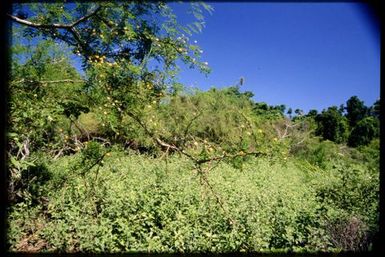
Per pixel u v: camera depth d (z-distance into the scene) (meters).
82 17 4.71
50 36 5.01
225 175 9.35
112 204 5.73
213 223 5.40
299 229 5.79
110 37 4.70
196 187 6.61
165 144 4.48
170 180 7.14
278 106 23.08
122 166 8.30
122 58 4.87
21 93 5.05
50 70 5.28
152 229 5.39
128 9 4.63
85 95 4.74
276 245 5.55
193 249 5.08
